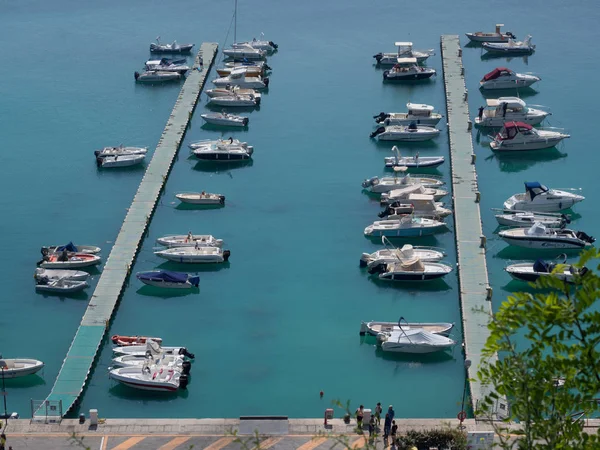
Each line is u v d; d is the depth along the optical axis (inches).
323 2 6899.6
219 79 5383.9
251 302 3449.8
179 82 5506.9
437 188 4195.4
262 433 2650.1
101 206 4143.7
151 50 5895.7
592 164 4539.9
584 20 6555.1
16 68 5718.5
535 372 1168.8
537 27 6427.2
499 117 4864.7
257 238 3895.2
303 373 3041.3
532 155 4628.4
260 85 5408.5
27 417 2819.9
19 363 2999.5
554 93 5374.0
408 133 4724.4
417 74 5516.7
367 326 3211.1
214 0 6958.7
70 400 2829.7
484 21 6525.6
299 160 4586.6
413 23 6486.2
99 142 4761.3
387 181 4234.7
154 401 2886.3
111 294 3422.7
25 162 4547.2
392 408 2618.1
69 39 6186.0
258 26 6427.2
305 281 3587.6
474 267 3604.8
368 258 3639.3
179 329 3280.0
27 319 3331.7
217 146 4544.8
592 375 1138.7
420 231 3860.7
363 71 5703.7
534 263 3496.6
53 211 4097.0
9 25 6451.8
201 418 2800.2
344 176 4419.3
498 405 2669.8
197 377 3004.4
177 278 3479.3
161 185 4259.4
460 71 5590.6
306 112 5142.7
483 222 3973.9
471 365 2992.1
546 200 4005.9
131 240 3801.7
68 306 3405.5
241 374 3031.5
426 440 2516.0
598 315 1133.1
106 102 5236.2
